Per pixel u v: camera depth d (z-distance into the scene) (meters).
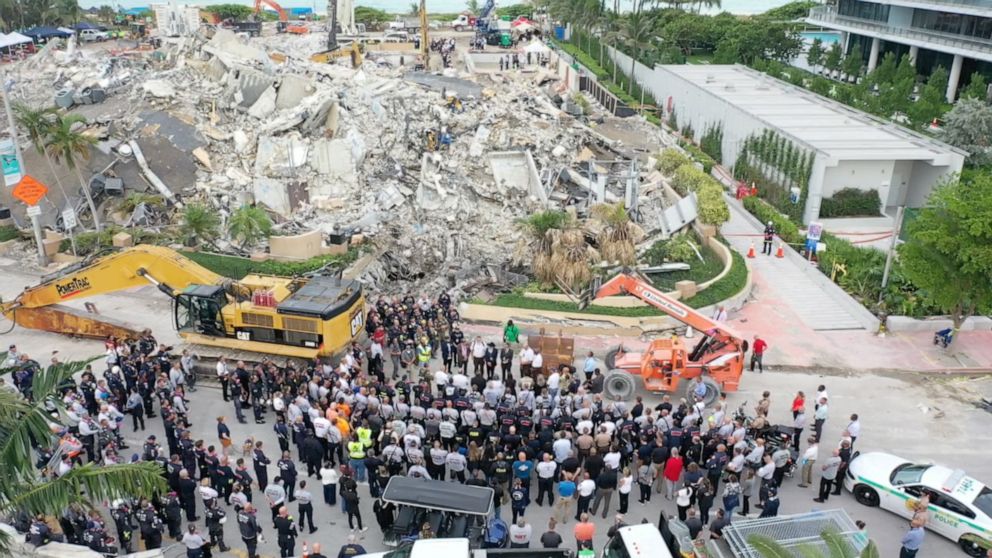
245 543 19.03
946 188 29.06
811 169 43.12
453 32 109.56
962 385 27.77
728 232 42.06
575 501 21.38
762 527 17.89
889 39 82.50
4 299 33.56
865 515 20.83
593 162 46.19
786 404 26.41
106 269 28.48
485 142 47.59
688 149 56.44
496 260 38.34
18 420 13.63
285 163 43.72
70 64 55.72
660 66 71.31
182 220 40.25
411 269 38.72
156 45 77.06
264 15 119.88
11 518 18.00
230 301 27.22
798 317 32.94
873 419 25.50
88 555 17.38
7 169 35.94
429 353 27.45
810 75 85.94
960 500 19.47
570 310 32.12
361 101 48.16
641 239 39.69
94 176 41.97
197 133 45.47
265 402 24.81
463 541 16.86
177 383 24.98
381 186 43.12
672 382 26.23
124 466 13.62
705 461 21.52
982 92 62.19
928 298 31.50
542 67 80.81
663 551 16.81
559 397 23.73
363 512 20.84
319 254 37.81
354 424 22.27
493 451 20.94
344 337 26.38
